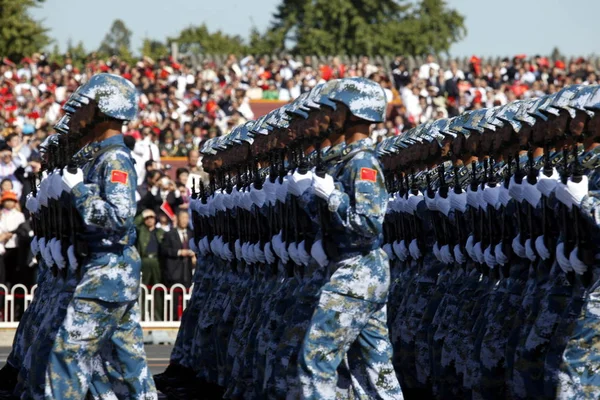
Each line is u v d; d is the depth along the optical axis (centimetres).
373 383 2298
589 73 8869
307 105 2391
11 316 4891
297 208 2356
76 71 8531
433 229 2903
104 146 2372
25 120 7506
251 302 2855
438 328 2844
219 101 8000
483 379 2573
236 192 2989
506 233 2558
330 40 15162
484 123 2769
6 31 13288
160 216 5097
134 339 2389
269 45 16712
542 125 2462
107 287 2306
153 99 7900
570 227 2227
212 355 3209
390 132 7450
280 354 2369
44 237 2564
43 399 2442
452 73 8444
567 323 2238
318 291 2312
